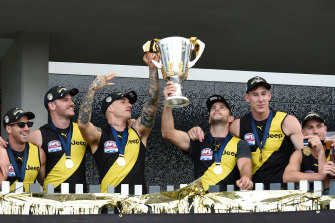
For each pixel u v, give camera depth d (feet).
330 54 36.58
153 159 38.58
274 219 15.15
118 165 21.53
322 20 30.73
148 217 15.21
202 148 21.90
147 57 18.03
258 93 22.26
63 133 22.59
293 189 16.38
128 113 22.24
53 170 22.21
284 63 38.60
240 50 35.86
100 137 21.84
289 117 22.56
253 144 22.56
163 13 29.96
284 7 29.07
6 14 29.99
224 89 40.01
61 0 28.27
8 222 14.88
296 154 20.48
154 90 21.36
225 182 21.29
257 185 16.72
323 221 15.08
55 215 15.02
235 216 15.23
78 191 16.15
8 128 21.68
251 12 29.78
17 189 15.97
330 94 41.14
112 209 15.72
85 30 32.37
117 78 38.68
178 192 15.80
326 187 17.94
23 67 32.17
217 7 29.14
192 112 39.40
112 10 29.53
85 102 20.94
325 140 17.97
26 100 31.96
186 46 16.53
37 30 32.42
